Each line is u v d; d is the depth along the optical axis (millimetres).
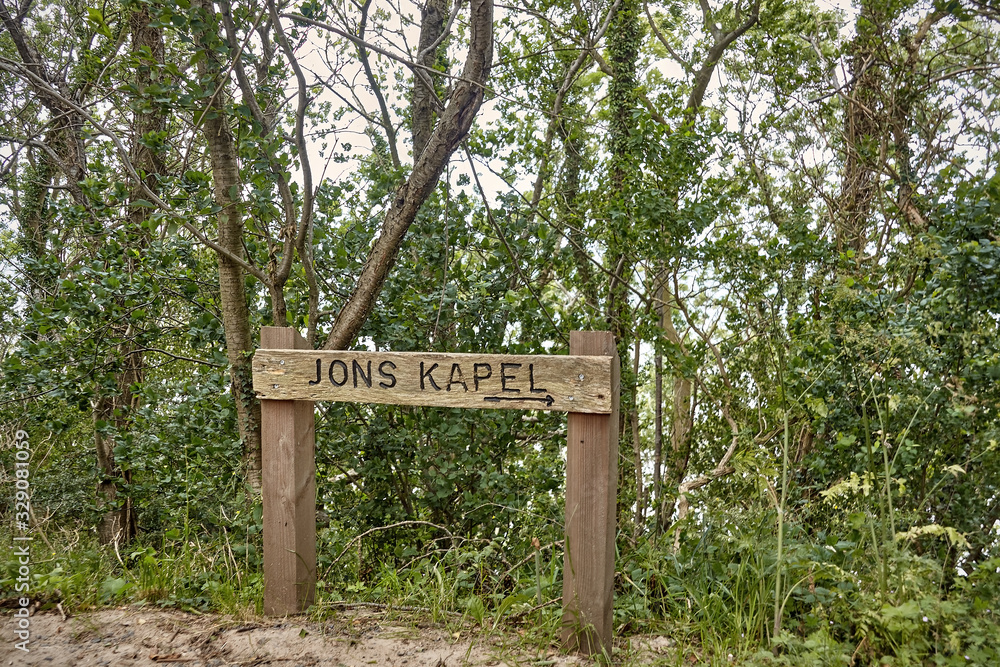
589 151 8336
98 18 4047
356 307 4961
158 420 5797
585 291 7172
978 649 2494
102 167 6035
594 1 8195
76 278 6203
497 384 2883
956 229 4102
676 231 5902
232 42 4383
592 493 2773
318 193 5430
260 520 3930
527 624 3100
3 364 5602
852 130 7207
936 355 3738
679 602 3305
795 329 4891
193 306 6387
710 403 7449
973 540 3461
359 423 5250
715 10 10180
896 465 3645
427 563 3682
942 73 7340
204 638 2928
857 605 2783
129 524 7785
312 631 3012
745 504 4090
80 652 2775
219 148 5070
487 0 4508
